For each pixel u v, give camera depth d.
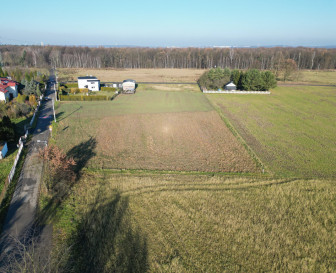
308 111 62.12
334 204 26.84
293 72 104.69
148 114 54.59
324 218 24.66
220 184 29.62
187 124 49.72
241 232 22.17
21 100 55.72
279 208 25.84
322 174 32.94
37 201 23.83
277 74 109.19
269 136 45.25
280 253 20.23
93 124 47.06
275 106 66.19
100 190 26.97
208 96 75.81
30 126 43.19
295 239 21.83
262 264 19.12
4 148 32.00
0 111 46.28
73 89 72.06
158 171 31.77
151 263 18.47
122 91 76.94
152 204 25.25
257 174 32.31
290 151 39.34
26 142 36.72
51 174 26.80
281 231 22.66
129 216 23.30
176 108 60.50
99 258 18.39
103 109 57.28
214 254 19.77
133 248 19.64
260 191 28.58
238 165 34.44
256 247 20.61
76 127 45.03
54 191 25.39
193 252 19.81
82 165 32.12
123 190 27.38
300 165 35.06
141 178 29.86
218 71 85.94
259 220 23.94
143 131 45.19
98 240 20.09
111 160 34.16
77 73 118.06
